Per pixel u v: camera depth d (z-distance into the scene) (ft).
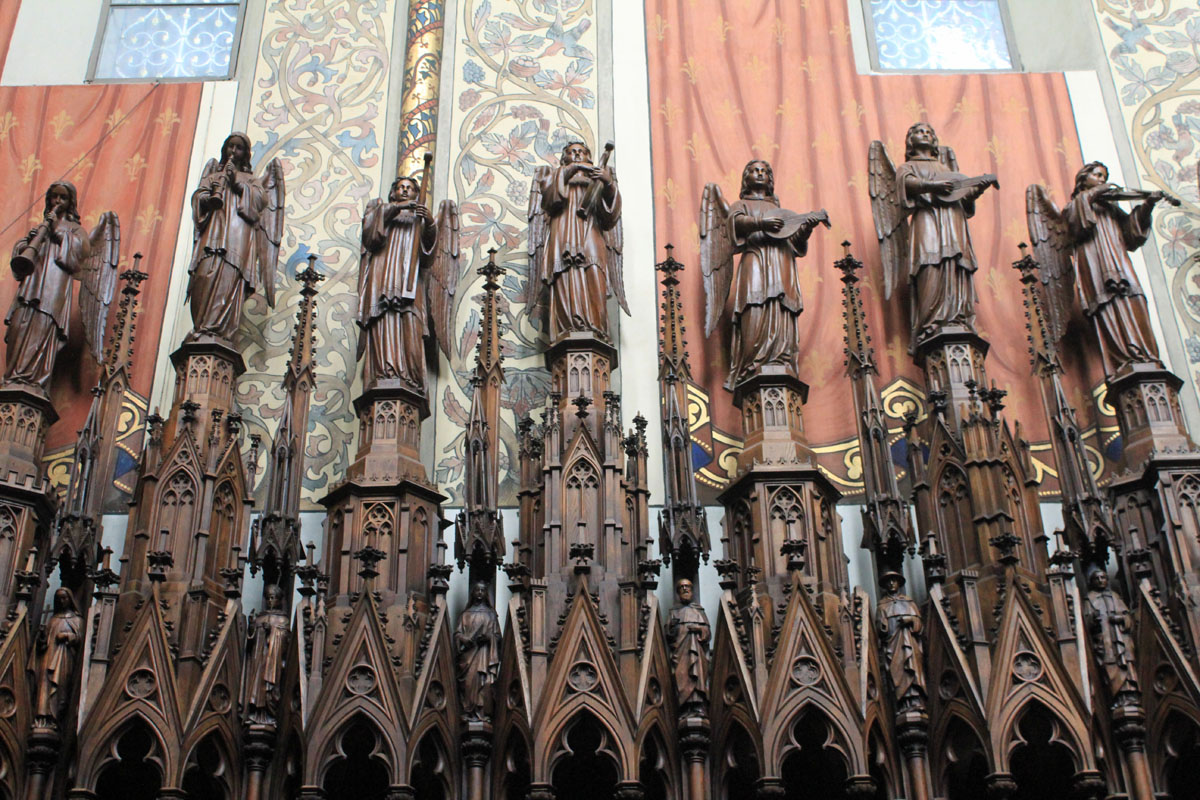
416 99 32.91
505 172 32.32
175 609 24.11
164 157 32.71
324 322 30.09
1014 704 22.27
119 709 22.29
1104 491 26.17
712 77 33.73
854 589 24.45
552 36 34.53
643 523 25.11
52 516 26.23
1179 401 27.89
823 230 31.17
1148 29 34.58
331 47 34.68
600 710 22.44
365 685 22.63
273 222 30.07
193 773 22.91
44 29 35.73
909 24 36.47
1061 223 29.63
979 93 33.42
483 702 23.02
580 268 28.07
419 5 34.50
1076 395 28.60
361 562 24.12
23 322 27.55
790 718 22.36
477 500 24.68
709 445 28.04
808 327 29.73
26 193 32.04
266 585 23.90
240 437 28.12
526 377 29.04
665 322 28.17
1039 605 24.09
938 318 27.91
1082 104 33.27
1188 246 31.01
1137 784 21.89
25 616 23.03
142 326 29.78
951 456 25.84
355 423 28.63
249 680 22.68
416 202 28.71
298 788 22.29
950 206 28.78
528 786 21.97
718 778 22.52
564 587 24.22
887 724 22.79
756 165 29.60
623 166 32.14
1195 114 33.04
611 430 25.77
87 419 25.36
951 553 25.30
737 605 24.11
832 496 26.17
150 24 36.24
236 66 35.06
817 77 33.73
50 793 22.00
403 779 21.97
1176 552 24.56
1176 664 22.66
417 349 27.61
